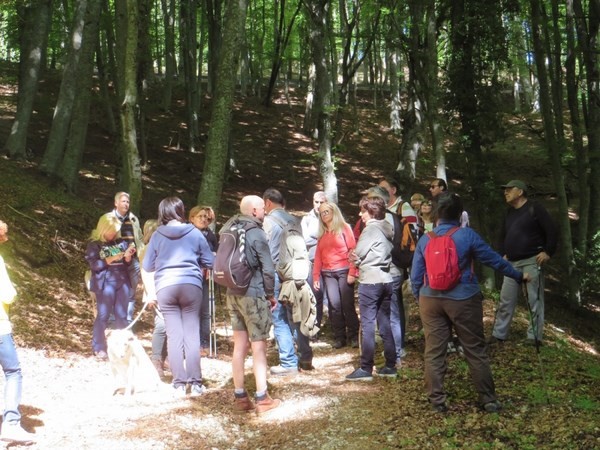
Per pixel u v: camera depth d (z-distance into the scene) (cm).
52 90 2642
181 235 636
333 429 537
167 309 634
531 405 561
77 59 1555
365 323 678
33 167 1578
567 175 2567
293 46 3731
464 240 541
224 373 736
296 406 601
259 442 520
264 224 780
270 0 3706
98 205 1584
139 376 629
